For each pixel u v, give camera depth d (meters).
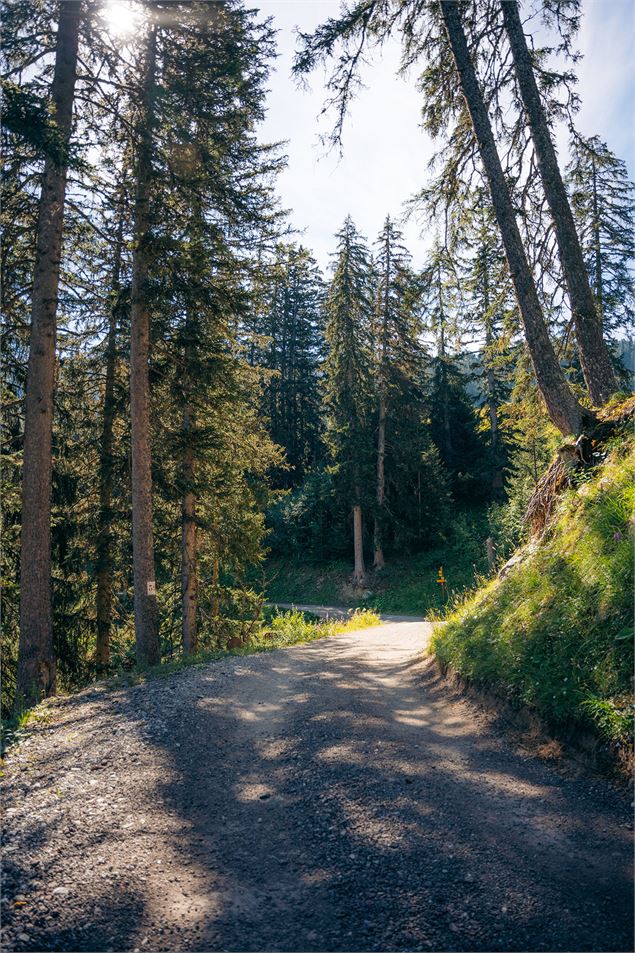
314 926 2.97
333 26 9.57
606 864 3.24
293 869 3.54
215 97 13.58
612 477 6.64
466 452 42.25
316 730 6.24
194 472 16.08
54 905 3.19
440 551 35.72
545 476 9.07
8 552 13.49
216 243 13.28
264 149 14.94
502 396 38.22
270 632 20.25
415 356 33.84
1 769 5.62
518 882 3.17
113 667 15.98
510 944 2.70
